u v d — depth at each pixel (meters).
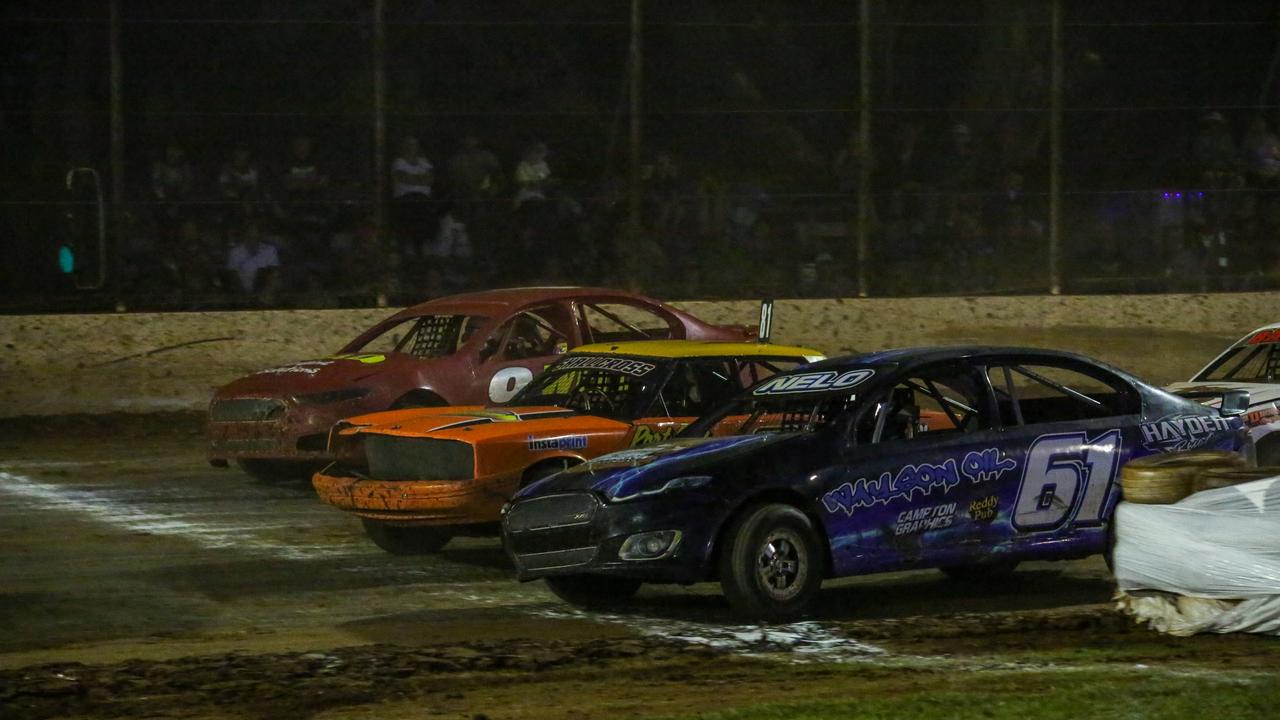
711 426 20.02
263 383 28.56
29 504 27.27
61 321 38.81
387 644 16.64
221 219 40.31
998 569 20.95
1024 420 20.33
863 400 18.56
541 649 16.16
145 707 13.94
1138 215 46.81
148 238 39.84
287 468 29.97
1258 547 16.33
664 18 43.19
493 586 20.28
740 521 17.47
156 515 26.09
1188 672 14.72
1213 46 47.03
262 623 18.00
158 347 39.19
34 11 38.88
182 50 40.00
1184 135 47.00
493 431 21.09
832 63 44.47
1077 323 45.53
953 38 45.31
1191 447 19.89
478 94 42.00
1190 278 47.19
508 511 18.70
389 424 22.03
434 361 28.72
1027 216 46.09
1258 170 47.34
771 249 44.22
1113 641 16.34
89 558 22.33
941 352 19.42
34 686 14.68
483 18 41.94
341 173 41.12
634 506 17.47
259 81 40.53
